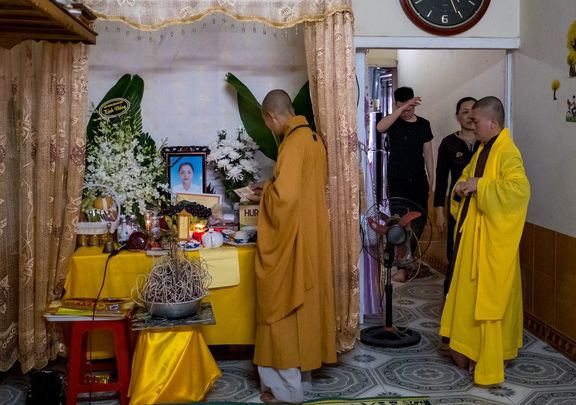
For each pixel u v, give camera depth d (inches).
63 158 141.9
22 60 137.7
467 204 144.3
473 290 140.9
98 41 165.2
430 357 158.4
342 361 156.3
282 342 129.7
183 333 127.2
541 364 152.3
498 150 140.3
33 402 128.8
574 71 150.9
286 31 168.9
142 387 124.1
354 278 150.4
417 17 170.7
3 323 138.0
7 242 139.0
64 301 133.3
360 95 175.9
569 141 154.3
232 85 166.2
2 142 136.9
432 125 253.3
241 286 145.0
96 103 165.8
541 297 169.6
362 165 177.5
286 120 135.1
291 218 126.6
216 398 135.0
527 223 176.6
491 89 196.4
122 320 130.7
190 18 141.6
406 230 162.7
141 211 156.9
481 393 136.7
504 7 175.3
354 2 171.0
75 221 142.7
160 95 167.8
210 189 166.1
